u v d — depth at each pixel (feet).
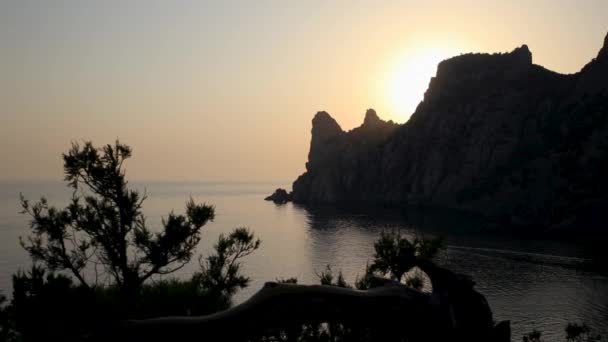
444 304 32.14
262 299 31.71
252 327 31.35
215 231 650.43
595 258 393.50
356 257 451.12
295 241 562.66
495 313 254.88
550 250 432.25
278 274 383.65
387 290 33.50
